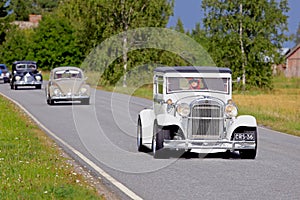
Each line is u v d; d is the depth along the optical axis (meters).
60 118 31.56
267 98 58.47
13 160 16.12
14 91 59.00
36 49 106.38
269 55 79.69
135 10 73.75
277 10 80.62
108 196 12.55
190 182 14.35
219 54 79.44
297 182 14.41
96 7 75.44
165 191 13.20
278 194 12.89
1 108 35.62
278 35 81.19
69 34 107.12
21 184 12.74
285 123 31.56
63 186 12.55
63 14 113.12
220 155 19.19
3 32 139.00
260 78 80.50
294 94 70.19
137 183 14.20
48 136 23.61
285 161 18.05
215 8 80.38
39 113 34.50
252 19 80.38
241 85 78.62
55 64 106.38
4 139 21.06
